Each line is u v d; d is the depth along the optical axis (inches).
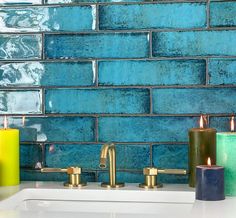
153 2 62.0
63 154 63.6
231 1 60.7
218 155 54.3
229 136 53.5
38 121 64.0
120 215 43.6
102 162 54.4
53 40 63.7
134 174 62.4
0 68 64.5
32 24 64.2
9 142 60.4
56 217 43.4
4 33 64.6
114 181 59.2
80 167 61.2
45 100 63.9
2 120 64.6
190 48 61.4
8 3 64.5
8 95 64.5
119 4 62.5
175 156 61.7
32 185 60.7
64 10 63.6
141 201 56.6
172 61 61.7
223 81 60.9
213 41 61.0
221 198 51.4
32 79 64.1
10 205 53.4
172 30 61.7
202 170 51.4
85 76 63.2
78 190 57.9
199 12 61.2
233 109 60.8
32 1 64.1
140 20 62.2
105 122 62.9
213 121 61.1
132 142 62.4
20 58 64.4
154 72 62.0
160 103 61.9
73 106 63.4
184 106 61.6
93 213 44.9
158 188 58.0
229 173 53.4
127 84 62.5
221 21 60.8
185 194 55.6
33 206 58.2
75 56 63.4
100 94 62.9
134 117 62.4
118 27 62.6
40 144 63.9
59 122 63.7
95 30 63.0
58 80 63.7
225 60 60.8
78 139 63.4
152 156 62.1
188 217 43.7
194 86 61.4
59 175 63.9
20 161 64.1
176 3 61.6
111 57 62.7
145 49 62.1
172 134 61.8
